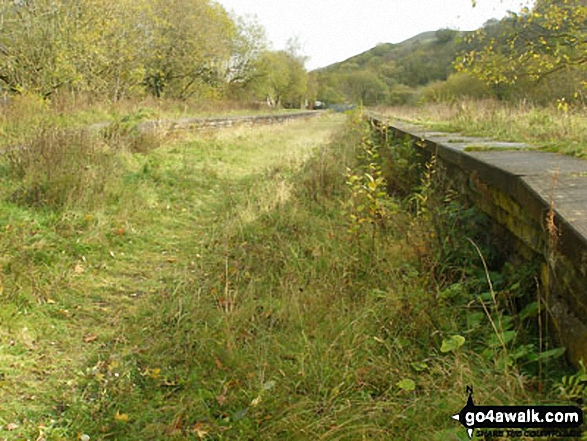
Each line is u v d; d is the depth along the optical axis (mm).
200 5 28562
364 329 3092
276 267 4316
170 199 7184
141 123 11953
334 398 2600
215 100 31406
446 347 2449
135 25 21000
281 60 53250
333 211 5734
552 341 2451
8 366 3021
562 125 5883
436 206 4355
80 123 12625
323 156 7688
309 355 2951
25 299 3793
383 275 3756
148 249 5320
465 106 9469
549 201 2438
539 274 2705
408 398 2520
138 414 2668
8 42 14539
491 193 3416
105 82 18328
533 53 8852
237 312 3467
